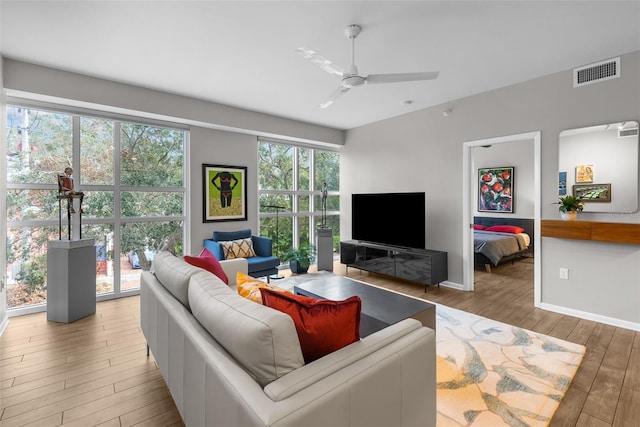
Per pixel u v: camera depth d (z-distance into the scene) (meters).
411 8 2.20
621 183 2.91
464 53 2.87
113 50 2.78
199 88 3.72
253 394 0.91
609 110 2.97
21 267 3.25
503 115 3.72
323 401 0.91
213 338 1.26
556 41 2.66
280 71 3.24
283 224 5.52
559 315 3.21
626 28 2.45
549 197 3.37
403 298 2.58
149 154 4.07
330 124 5.46
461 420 1.68
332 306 1.19
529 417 1.70
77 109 3.48
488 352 2.41
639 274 2.84
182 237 4.34
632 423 1.65
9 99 3.12
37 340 2.64
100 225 3.72
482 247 5.09
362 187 5.55
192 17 2.29
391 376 1.14
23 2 2.10
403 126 4.84
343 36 2.56
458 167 4.18
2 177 2.89
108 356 2.38
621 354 2.38
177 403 1.47
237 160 4.76
